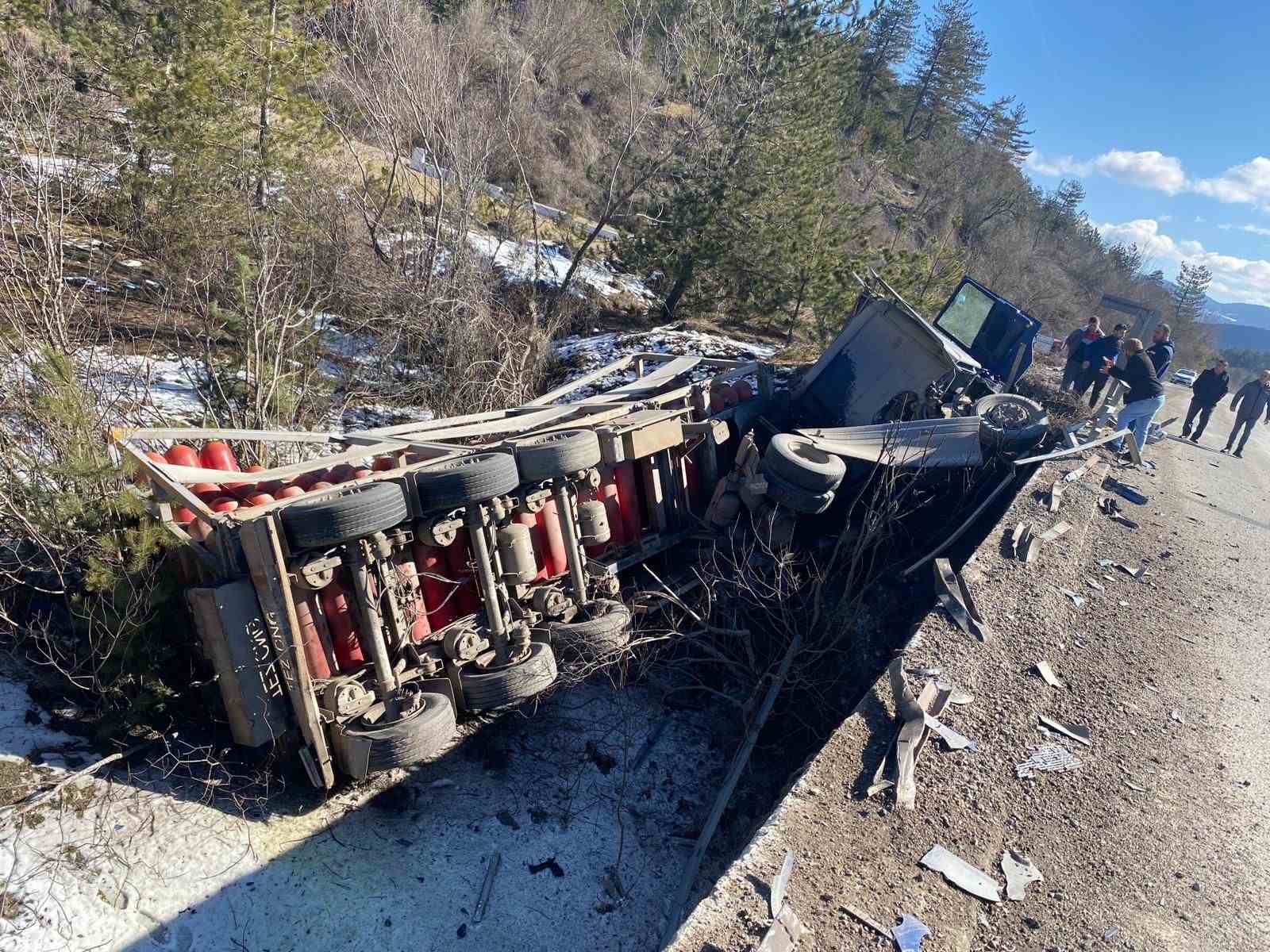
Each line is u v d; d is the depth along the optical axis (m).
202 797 4.43
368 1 14.33
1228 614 7.67
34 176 6.57
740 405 8.13
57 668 4.45
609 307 17.89
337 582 4.64
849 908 3.78
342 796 4.82
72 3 12.30
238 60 11.01
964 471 8.34
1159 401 12.06
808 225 17.78
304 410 8.00
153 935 3.82
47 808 4.03
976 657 5.94
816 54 17.16
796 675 6.17
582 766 5.61
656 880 4.96
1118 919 4.06
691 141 17.72
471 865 4.72
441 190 12.94
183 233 9.68
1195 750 5.55
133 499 4.54
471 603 5.44
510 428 6.65
